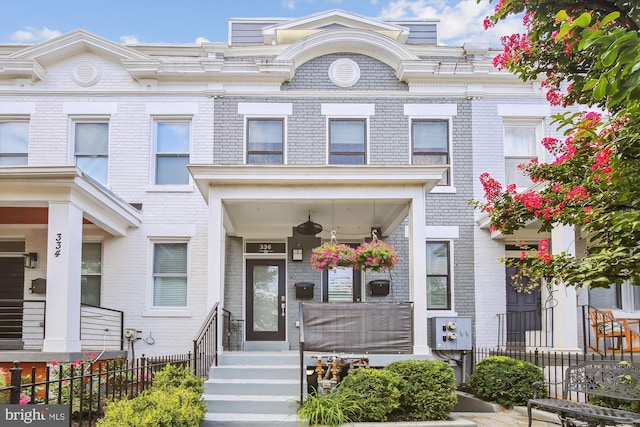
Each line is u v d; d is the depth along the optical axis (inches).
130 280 499.5
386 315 367.6
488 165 524.4
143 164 515.5
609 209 210.2
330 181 395.5
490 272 509.4
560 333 414.6
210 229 394.6
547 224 250.8
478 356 488.7
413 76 526.3
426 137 529.3
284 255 526.0
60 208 381.4
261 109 524.1
